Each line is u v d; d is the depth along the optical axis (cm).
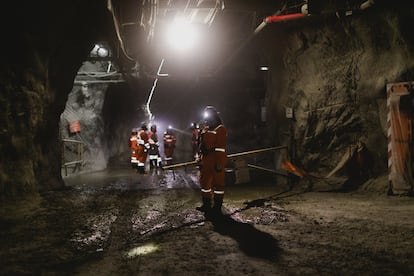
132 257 473
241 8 1127
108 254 487
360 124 984
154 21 1178
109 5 899
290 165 1091
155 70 2122
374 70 910
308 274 404
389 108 862
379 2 793
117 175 1614
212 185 735
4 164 818
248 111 2567
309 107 1109
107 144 2350
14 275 411
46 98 973
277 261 446
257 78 2194
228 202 859
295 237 546
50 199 877
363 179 968
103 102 2175
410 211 697
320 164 1091
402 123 845
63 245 528
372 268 415
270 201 865
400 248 480
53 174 1104
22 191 862
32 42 848
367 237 535
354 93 977
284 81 1247
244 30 1373
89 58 1711
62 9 893
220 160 715
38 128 961
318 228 593
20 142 866
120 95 2594
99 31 1162
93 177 1542
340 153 1038
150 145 1706
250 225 625
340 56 1002
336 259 448
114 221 675
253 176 1346
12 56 805
